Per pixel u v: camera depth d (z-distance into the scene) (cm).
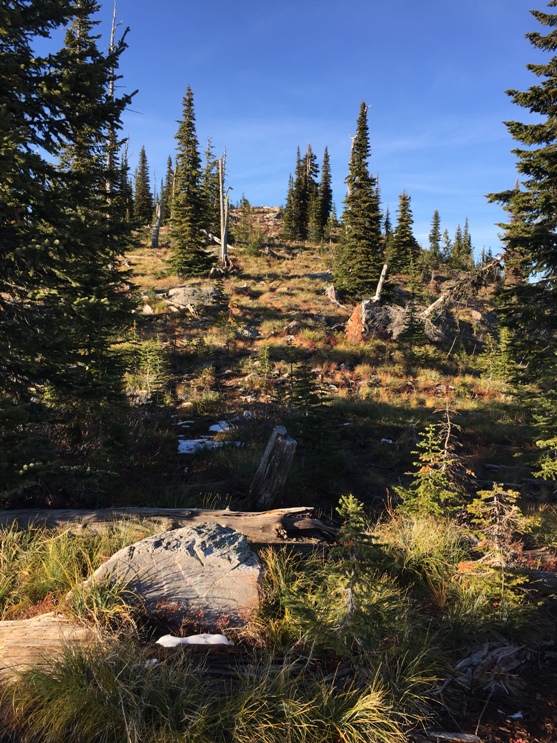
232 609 436
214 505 725
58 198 623
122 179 770
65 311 623
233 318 2544
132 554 459
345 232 3691
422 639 431
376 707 341
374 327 2608
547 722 366
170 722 312
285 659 370
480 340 3147
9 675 346
